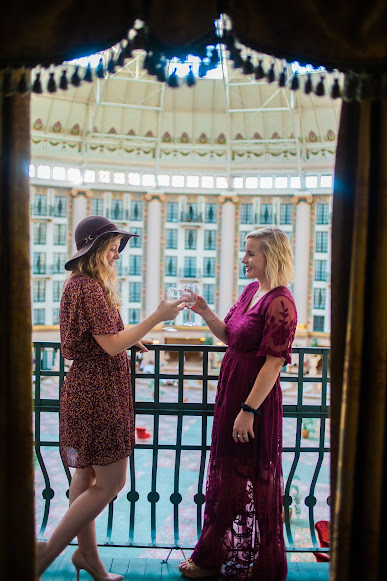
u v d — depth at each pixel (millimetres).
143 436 12453
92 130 21328
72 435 1775
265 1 1300
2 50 1281
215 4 1299
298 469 10477
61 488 9344
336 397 1504
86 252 1735
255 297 1926
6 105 1378
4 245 1396
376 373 1417
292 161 22531
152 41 1286
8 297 1396
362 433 1451
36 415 2164
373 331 1419
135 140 22406
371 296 1426
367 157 1385
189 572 1920
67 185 22156
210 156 22969
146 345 2123
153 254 23234
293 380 2158
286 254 1801
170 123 22156
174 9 1280
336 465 1507
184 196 23281
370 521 1438
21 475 1418
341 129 1469
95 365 1776
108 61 1328
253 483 1829
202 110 21812
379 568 1477
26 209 1397
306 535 6953
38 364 2150
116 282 1879
